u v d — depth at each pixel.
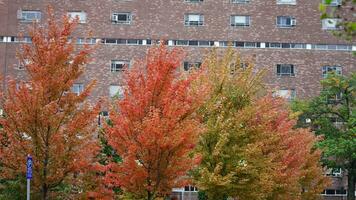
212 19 62.72
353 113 48.22
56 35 22.91
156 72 22.06
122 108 21.84
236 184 27.30
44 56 22.31
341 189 60.53
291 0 63.78
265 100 29.00
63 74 22.23
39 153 21.80
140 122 21.67
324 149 43.25
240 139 27.44
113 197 23.86
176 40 62.25
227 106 27.62
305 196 39.50
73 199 22.98
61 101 22.20
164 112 21.38
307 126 50.03
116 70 61.28
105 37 61.69
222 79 28.08
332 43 63.59
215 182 25.86
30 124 21.52
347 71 63.25
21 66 29.73
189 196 55.28
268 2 63.53
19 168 21.77
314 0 64.00
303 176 35.62
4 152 21.81
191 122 21.95
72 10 61.81
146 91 21.81
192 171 27.22
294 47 63.44
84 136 22.36
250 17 63.22
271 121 30.55
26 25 61.34
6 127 21.83
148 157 21.44
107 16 62.00
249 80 28.84
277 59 62.94
